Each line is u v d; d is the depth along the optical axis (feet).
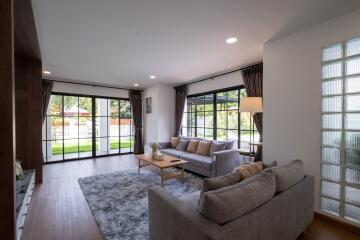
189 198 6.23
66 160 18.03
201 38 8.74
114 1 5.99
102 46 9.63
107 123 20.59
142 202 9.14
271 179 5.17
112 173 13.96
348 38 6.89
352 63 6.95
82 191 10.57
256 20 7.25
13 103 3.53
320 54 7.61
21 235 6.57
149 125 21.13
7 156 3.46
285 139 8.71
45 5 6.13
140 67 13.38
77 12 6.59
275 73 9.05
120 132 21.53
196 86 17.93
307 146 8.02
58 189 10.88
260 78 11.53
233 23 7.44
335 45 7.29
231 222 3.94
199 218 4.16
